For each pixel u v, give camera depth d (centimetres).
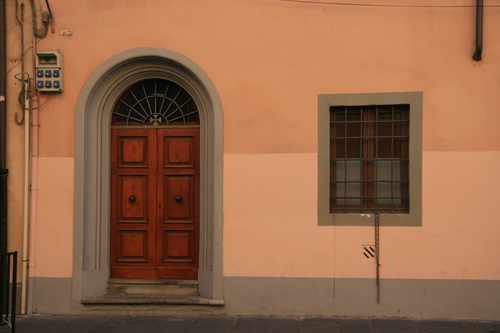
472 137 582
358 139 610
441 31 587
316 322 570
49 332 544
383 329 541
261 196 604
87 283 625
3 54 625
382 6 594
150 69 632
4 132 625
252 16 609
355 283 593
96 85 626
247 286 604
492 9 580
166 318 594
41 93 629
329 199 600
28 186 626
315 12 602
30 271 622
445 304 582
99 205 640
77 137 623
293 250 600
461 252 581
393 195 605
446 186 584
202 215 632
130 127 650
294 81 603
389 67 593
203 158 633
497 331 534
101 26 625
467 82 583
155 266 645
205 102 627
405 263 587
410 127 590
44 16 623
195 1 615
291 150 603
